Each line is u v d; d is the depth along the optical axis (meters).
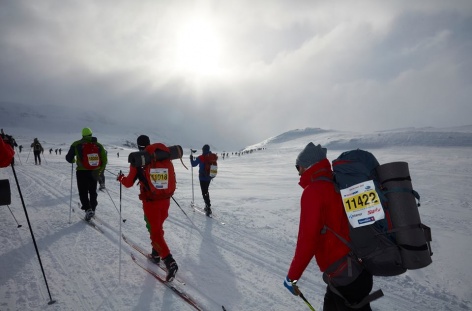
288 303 3.66
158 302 3.47
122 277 4.00
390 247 2.06
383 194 2.13
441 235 6.90
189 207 8.50
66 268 4.15
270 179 17.53
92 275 4.00
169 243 5.43
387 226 2.10
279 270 4.62
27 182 11.30
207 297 3.67
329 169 2.32
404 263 2.03
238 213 8.09
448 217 8.62
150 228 4.08
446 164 25.34
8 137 9.23
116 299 3.48
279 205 9.39
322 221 2.17
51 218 6.41
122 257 4.61
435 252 5.78
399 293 4.14
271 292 3.91
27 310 3.17
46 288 3.61
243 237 6.07
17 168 16.48
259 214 8.09
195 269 4.43
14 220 6.16
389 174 2.17
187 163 30.97
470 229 7.45
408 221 2.06
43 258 4.40
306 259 2.13
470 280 4.61
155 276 4.07
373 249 2.10
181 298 3.59
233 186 14.08
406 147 51.53
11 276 3.84
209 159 7.55
